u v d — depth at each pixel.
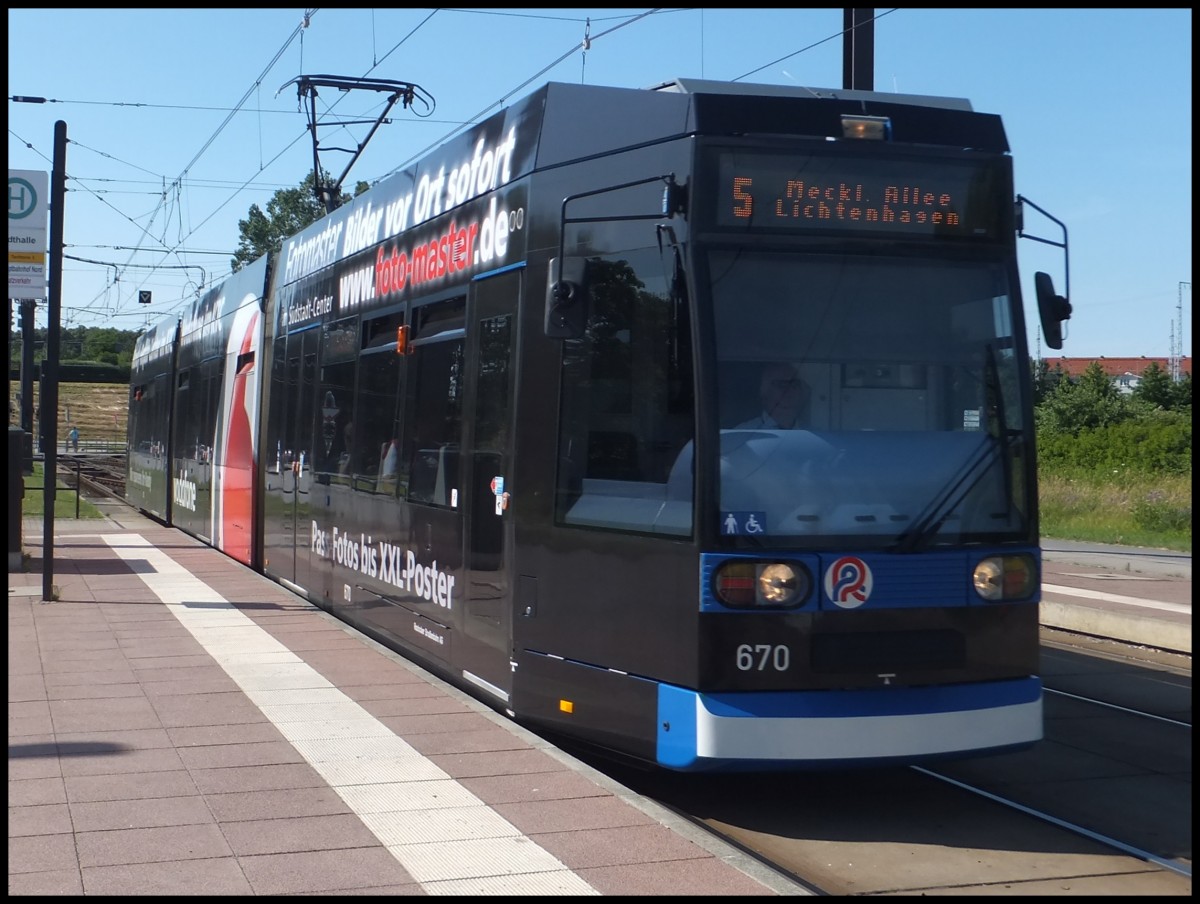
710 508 6.04
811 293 6.30
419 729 7.60
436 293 8.99
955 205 6.54
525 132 7.75
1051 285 6.64
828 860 5.95
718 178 6.28
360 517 10.70
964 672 6.25
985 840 6.26
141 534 22.23
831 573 6.06
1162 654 12.24
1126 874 5.77
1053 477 33.53
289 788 6.35
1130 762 7.91
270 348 15.18
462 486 8.23
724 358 6.16
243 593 13.95
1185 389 50.16
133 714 7.96
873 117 6.49
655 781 7.36
